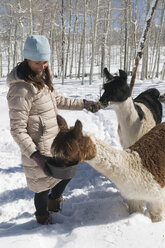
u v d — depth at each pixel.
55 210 3.18
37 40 2.34
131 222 2.61
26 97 2.38
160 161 2.63
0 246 2.30
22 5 22.77
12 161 5.27
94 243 2.32
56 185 2.99
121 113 3.73
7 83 2.45
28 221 3.08
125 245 2.28
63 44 21.34
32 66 2.43
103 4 24.78
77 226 2.71
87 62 46.59
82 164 5.18
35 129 2.53
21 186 4.34
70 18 25.33
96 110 3.13
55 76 31.06
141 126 3.87
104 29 24.22
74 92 14.24
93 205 3.07
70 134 2.12
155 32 30.48
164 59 46.78
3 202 3.90
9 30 27.81
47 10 24.19
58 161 2.13
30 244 2.31
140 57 4.66
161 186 2.60
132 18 28.58
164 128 2.95
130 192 2.57
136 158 2.61
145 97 4.66
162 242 2.28
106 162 2.45
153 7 4.65
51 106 2.60
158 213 2.77
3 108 9.35
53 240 2.48
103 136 6.68
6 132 6.66
